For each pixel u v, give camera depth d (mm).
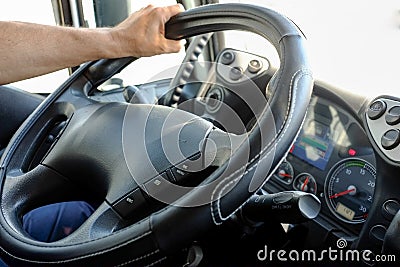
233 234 752
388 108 838
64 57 798
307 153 1032
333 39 1107
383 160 819
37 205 842
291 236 919
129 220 718
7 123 1438
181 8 864
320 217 978
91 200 849
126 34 808
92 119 847
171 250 585
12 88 1472
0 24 782
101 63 976
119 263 597
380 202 847
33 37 781
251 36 1171
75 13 2076
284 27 709
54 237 814
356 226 937
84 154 816
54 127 969
